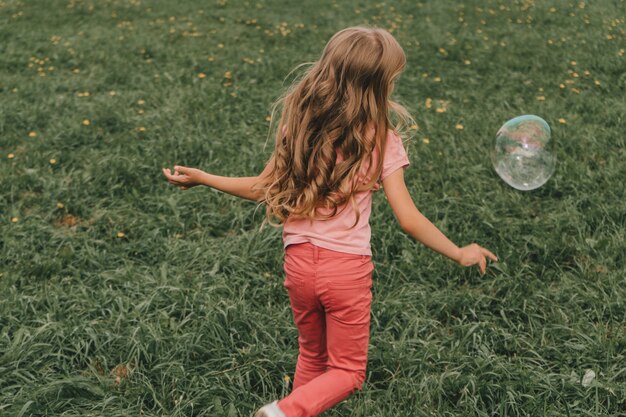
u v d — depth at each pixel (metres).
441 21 10.51
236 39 9.41
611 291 3.47
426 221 2.17
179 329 3.22
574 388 2.79
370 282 2.26
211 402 2.73
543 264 3.82
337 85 2.15
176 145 5.45
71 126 5.86
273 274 3.78
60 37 9.43
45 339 3.08
